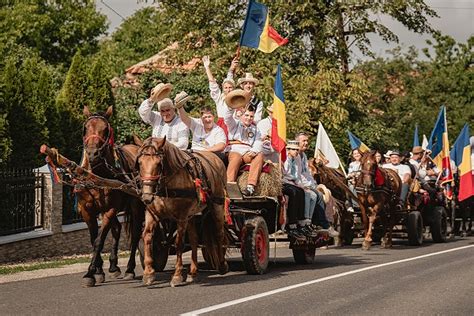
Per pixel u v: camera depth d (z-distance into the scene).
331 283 13.27
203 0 35.28
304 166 16.59
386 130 36.78
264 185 14.68
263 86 32.06
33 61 23.92
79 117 24.78
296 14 35.16
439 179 25.67
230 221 13.38
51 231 18.38
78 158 24.77
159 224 13.61
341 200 21.78
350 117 36.09
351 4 35.34
